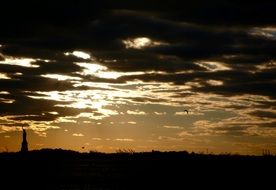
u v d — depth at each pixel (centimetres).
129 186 12481
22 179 14425
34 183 13325
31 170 18062
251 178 14138
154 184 12950
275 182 13400
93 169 18900
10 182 13400
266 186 12494
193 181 13475
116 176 15300
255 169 16438
